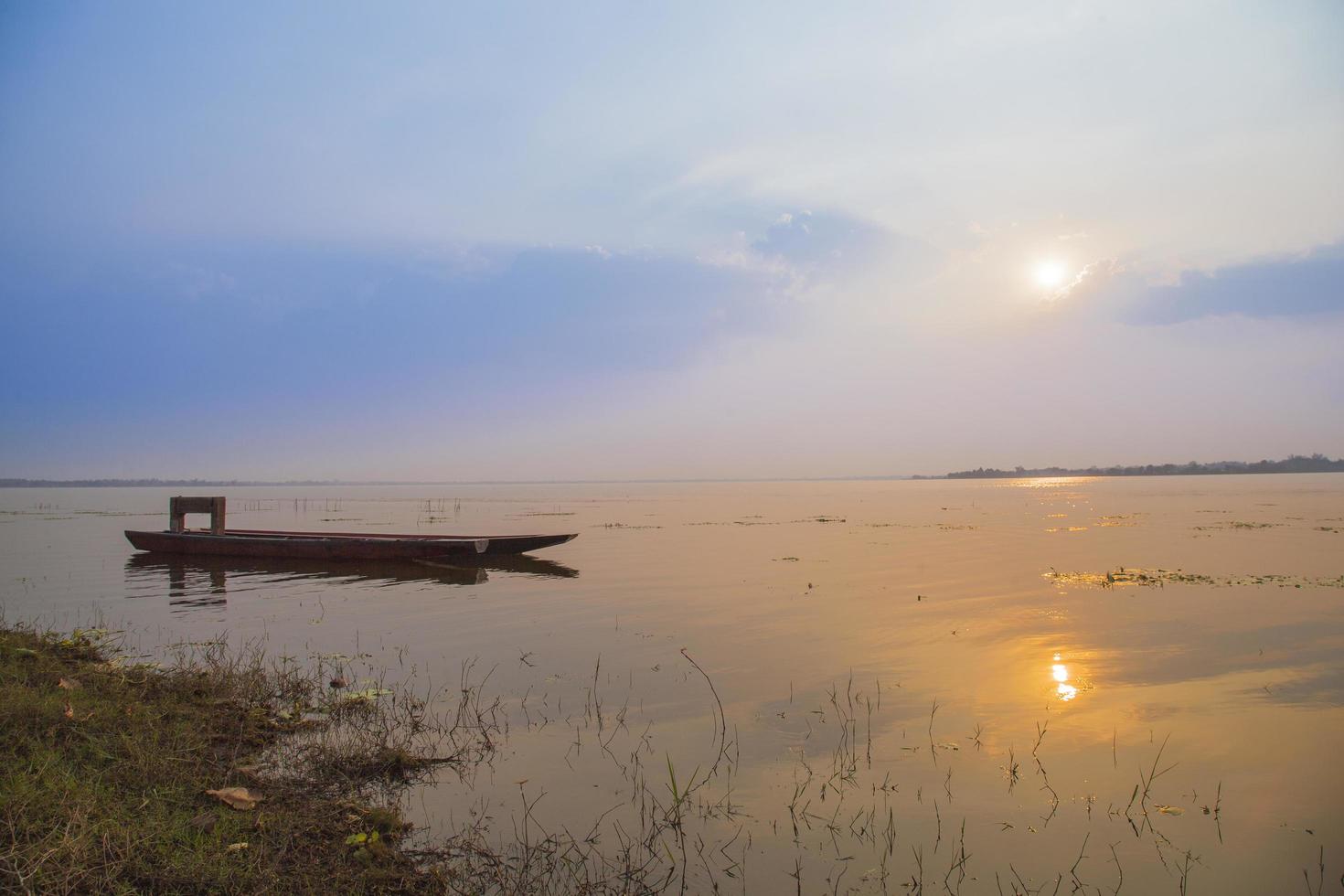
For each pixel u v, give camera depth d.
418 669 12.12
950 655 12.95
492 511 73.50
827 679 11.52
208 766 7.54
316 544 26.34
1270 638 13.91
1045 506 72.50
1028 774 8.04
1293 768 8.16
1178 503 72.00
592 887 5.89
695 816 7.10
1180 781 7.88
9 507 80.00
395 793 7.48
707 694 10.79
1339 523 41.53
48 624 15.70
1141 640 13.86
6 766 6.68
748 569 24.75
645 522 52.56
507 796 7.45
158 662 12.35
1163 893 5.93
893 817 7.11
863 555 28.66
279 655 13.08
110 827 5.84
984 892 5.92
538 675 11.79
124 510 72.81
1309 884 6.03
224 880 5.46
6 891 4.90
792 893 5.88
